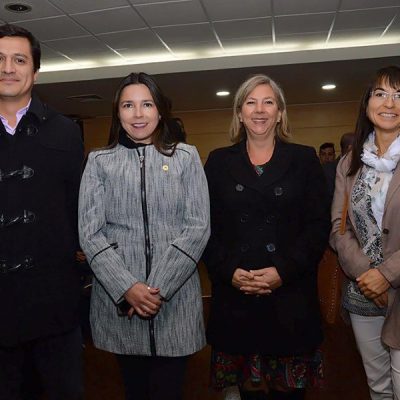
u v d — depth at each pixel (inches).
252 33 213.6
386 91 71.3
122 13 186.4
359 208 72.8
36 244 66.2
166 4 179.2
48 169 66.9
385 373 75.5
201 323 70.3
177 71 243.9
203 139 370.9
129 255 65.8
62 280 68.2
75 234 70.4
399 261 66.8
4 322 65.6
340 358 126.9
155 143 69.1
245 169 75.7
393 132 72.7
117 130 70.8
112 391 109.6
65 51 233.0
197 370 120.2
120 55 242.5
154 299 62.8
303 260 71.7
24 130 66.8
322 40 226.1
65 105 320.8
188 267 65.0
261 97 75.1
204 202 68.6
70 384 70.4
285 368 75.3
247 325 74.5
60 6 177.8
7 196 65.4
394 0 181.3
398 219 68.8
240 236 74.2
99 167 68.4
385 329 69.6
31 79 67.2
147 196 66.1
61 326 67.9
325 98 331.0
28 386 77.0
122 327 67.2
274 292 74.2
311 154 76.5
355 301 74.5
